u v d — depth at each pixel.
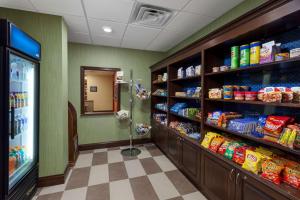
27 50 1.70
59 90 2.25
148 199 1.92
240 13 1.90
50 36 2.19
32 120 2.02
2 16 2.03
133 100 3.91
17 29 1.51
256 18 1.34
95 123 3.63
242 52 1.57
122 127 3.83
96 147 3.61
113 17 2.30
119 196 1.97
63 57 2.31
